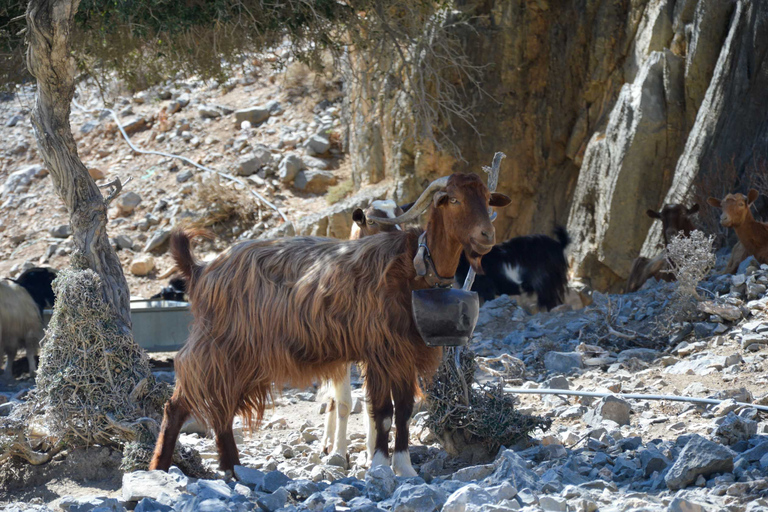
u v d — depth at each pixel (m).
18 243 19.88
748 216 9.57
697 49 14.05
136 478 4.57
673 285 9.24
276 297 4.81
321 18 11.27
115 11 9.95
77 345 5.55
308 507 3.98
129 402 5.52
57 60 5.81
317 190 20.42
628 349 8.17
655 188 14.65
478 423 5.23
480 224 4.25
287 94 23.12
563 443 5.37
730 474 4.03
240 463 5.31
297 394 7.99
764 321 7.64
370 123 18.69
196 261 5.32
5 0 10.05
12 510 4.25
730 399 5.63
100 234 5.96
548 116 17.14
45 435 5.68
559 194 17.28
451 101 13.85
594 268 15.55
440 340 4.55
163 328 10.62
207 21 10.80
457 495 3.63
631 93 14.93
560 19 16.89
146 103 24.34
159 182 21.11
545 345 8.61
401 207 6.16
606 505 3.75
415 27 12.44
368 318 4.61
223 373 4.89
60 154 5.90
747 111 12.53
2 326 10.06
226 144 22.00
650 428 5.50
